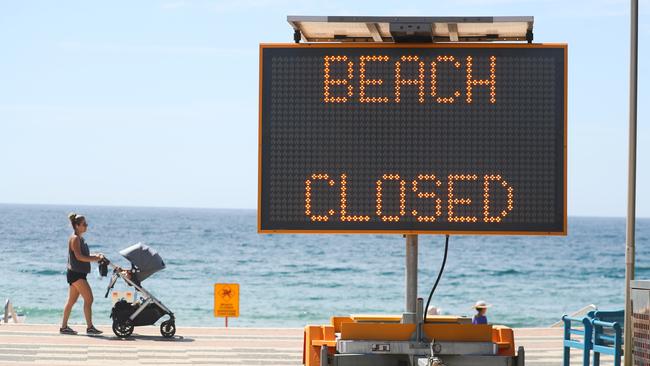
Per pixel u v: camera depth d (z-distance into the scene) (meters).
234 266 166.62
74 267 39.28
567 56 23.53
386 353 23.33
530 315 122.50
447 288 145.50
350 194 23.58
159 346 36.50
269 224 23.58
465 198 23.55
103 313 111.25
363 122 23.66
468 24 23.22
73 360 32.12
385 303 127.81
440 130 23.61
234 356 34.16
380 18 23.14
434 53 23.67
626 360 27.30
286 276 154.12
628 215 28.78
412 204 23.56
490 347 23.59
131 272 39.31
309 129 23.66
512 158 23.55
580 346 28.20
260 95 23.69
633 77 29.22
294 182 23.59
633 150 28.95
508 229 23.48
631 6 29.39
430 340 23.53
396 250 190.88
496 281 154.38
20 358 32.31
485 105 23.61
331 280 149.50
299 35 23.78
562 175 23.47
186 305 120.50
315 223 23.58
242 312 116.88
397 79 23.69
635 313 25.47
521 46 23.61
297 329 44.28
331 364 23.31
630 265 28.42
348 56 23.70
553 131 23.55
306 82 23.69
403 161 23.58
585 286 151.75
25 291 136.12
